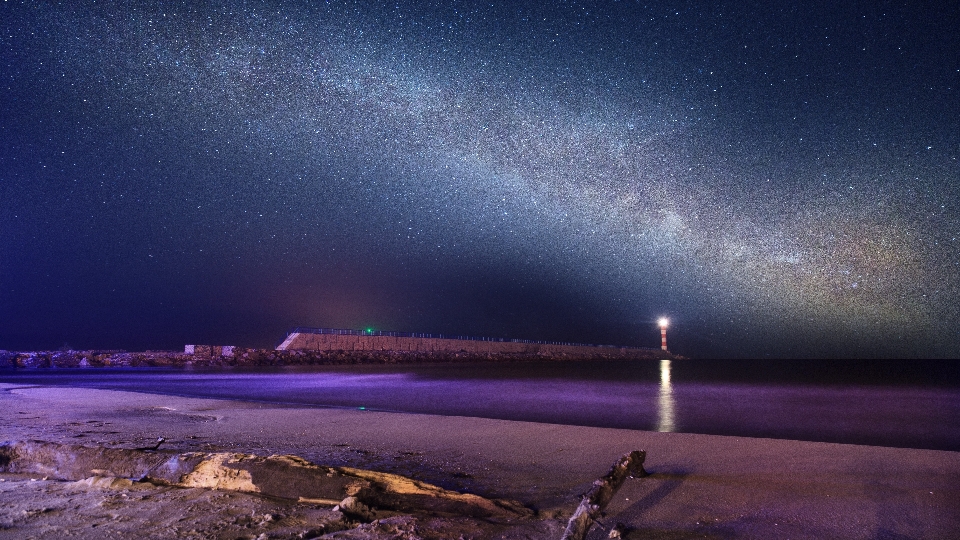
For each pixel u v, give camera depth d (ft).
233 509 11.07
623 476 13.39
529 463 17.24
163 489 12.72
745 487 13.76
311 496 11.93
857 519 11.32
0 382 62.95
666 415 42.88
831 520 11.27
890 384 92.02
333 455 18.57
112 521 10.29
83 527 9.95
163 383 69.67
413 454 18.74
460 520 10.74
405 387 74.69
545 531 10.32
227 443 20.83
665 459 17.39
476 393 65.92
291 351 150.51
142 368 108.47
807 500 12.64
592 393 68.08
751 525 10.99
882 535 10.45
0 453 15.44
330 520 10.46
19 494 12.35
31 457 15.24
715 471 15.61
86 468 14.32
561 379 102.94
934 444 29.25
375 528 10.07
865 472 15.25
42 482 13.65
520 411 45.47
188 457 13.53
